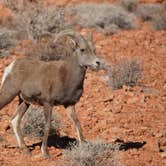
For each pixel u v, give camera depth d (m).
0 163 34.22
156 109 46.69
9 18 76.12
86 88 52.00
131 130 40.59
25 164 34.31
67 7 85.00
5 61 58.19
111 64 59.53
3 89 36.84
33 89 35.97
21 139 36.81
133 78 53.84
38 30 69.00
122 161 34.66
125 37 73.12
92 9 84.25
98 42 69.38
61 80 35.47
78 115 44.44
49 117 35.84
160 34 78.38
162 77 57.22
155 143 37.66
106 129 41.25
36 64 36.47
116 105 46.94
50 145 38.00
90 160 32.69
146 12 93.88
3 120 42.53
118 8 87.56
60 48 54.75
